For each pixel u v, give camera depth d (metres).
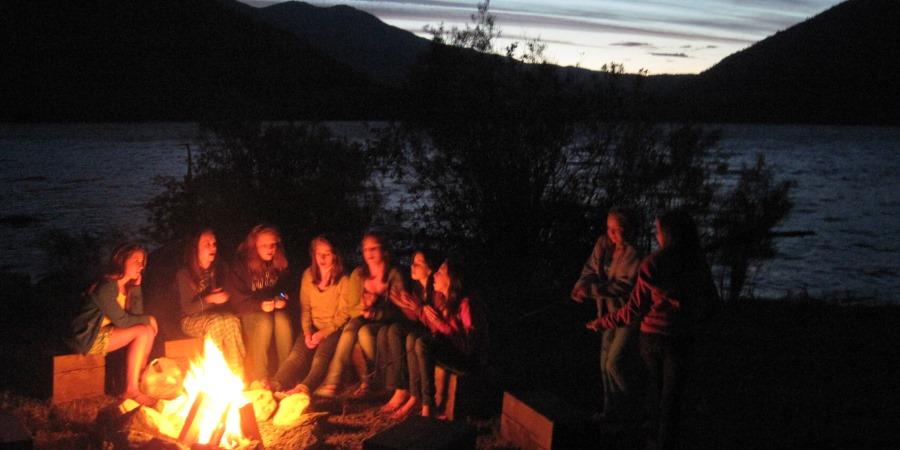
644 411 5.89
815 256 21.11
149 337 6.02
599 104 9.84
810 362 7.79
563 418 5.04
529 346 8.30
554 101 9.81
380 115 10.44
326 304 6.58
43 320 8.45
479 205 10.27
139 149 68.88
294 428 5.52
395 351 6.07
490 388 6.05
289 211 9.90
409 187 10.49
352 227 10.24
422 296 6.25
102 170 45.19
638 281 4.91
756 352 8.18
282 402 5.74
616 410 5.58
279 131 10.24
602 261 5.78
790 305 10.99
